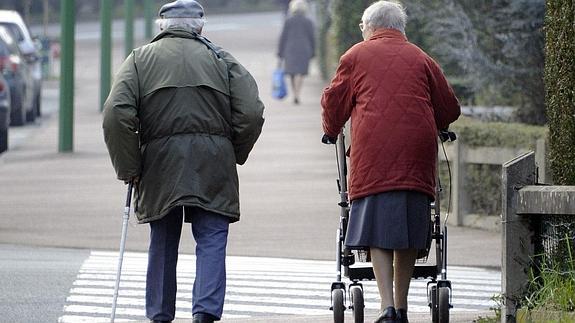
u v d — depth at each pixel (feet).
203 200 64.18
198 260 64.34
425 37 181.06
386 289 63.52
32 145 202.39
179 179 64.08
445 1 148.25
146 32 398.21
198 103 64.64
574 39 66.33
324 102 65.16
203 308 63.26
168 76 64.75
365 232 63.26
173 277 66.49
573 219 62.08
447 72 166.20
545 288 62.28
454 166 134.41
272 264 108.06
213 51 65.98
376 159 63.05
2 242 120.06
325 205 142.61
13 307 81.76
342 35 215.72
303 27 264.11
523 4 142.41
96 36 449.06
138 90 64.75
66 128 189.57
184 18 66.59
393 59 64.08
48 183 160.15
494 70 145.28
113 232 127.24
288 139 201.77
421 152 63.26
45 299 85.46
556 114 67.77
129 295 88.17
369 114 63.36
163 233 66.13
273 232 126.31
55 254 112.88
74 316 78.64
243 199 146.20
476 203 134.31
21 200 146.41
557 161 67.87
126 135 63.87
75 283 93.40
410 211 63.36
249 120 65.31
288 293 90.48
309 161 177.68
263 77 314.35
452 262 111.24
